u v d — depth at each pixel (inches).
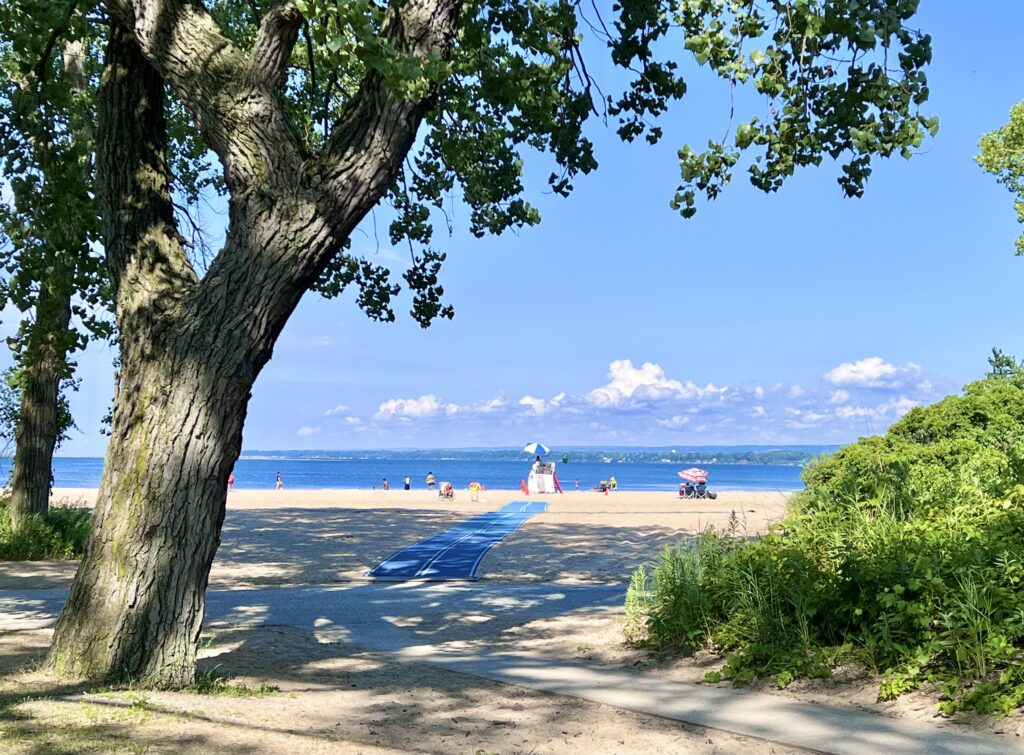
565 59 417.1
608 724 225.6
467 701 252.7
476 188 533.6
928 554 282.0
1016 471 386.3
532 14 412.8
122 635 257.4
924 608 257.1
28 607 479.5
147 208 291.0
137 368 272.1
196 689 255.8
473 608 490.3
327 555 800.3
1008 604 242.2
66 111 380.2
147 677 255.3
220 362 266.5
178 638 261.4
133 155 293.7
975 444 530.9
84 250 357.7
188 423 264.7
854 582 283.7
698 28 403.5
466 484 4822.8
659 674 295.9
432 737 210.1
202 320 267.9
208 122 272.1
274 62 271.6
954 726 211.6
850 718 225.3
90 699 225.3
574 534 997.2
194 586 265.7
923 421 607.2
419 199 542.6
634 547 865.5
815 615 292.7
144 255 284.8
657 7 411.5
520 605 502.0
